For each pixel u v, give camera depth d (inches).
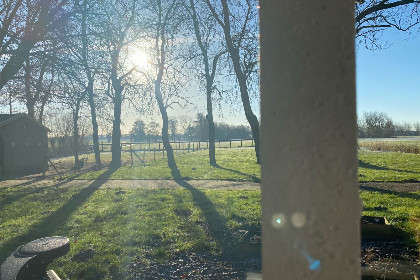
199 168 893.8
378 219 259.0
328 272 30.6
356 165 31.4
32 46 352.2
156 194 490.3
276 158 32.2
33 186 660.7
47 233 293.4
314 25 31.2
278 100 32.3
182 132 3681.1
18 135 979.9
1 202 472.1
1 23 333.4
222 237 261.7
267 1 33.3
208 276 190.2
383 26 343.0
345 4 31.4
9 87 398.3
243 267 200.8
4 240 276.8
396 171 728.3
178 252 232.5
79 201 456.4
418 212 303.6
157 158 1347.2
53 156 1745.8
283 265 31.8
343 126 30.7
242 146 2278.5
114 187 592.4
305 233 30.9
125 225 308.5
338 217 30.5
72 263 216.1
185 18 896.3
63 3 360.5
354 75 31.8
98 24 378.0
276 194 32.2
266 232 32.9
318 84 30.9
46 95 397.4
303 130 31.1
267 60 33.2
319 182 30.6
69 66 361.7
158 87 1061.1
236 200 413.7
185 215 345.1
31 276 147.8
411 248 211.6
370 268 181.5
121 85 1019.3
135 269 205.8
